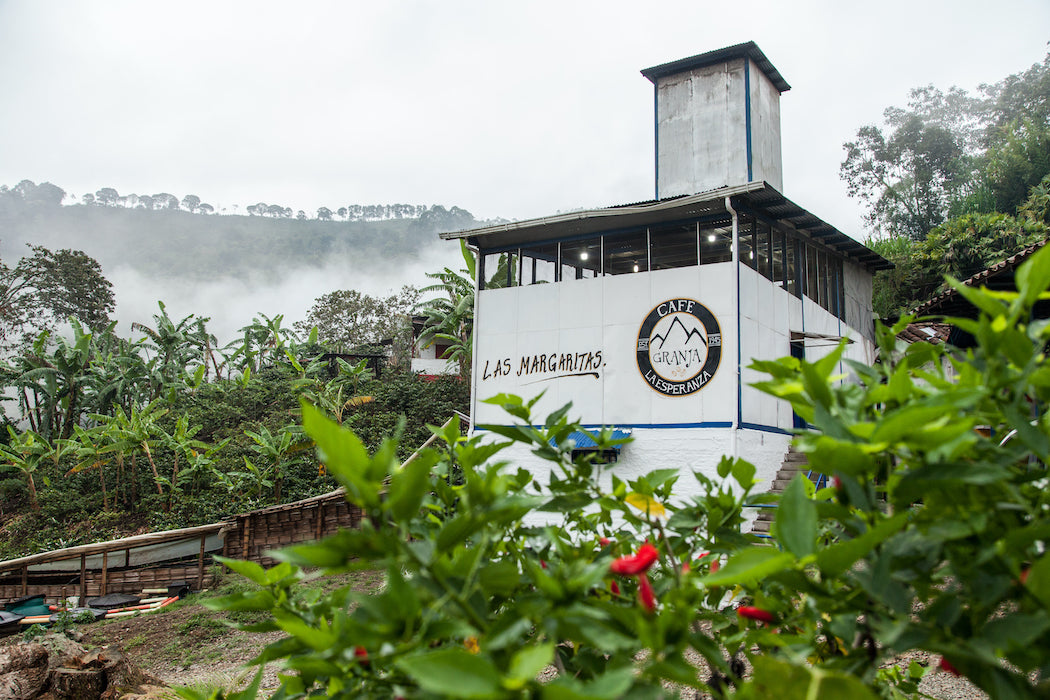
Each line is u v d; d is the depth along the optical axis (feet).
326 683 4.43
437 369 98.37
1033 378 3.13
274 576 4.09
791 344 43.60
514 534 4.69
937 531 3.03
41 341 79.51
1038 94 107.24
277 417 77.97
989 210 87.71
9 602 43.86
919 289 75.92
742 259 39.22
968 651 2.72
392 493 2.63
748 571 3.09
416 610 2.63
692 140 51.29
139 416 62.03
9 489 67.87
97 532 58.85
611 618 3.10
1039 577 2.62
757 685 2.68
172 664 29.55
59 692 15.11
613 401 40.22
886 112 117.29
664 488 5.27
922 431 2.92
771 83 53.78
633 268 49.37
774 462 39.58
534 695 2.27
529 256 45.68
